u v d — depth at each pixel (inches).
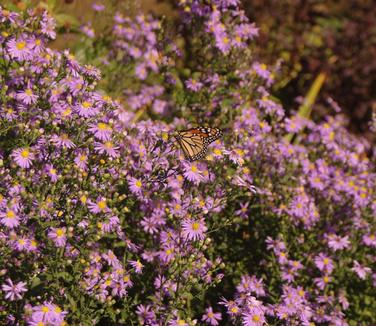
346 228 37.7
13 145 27.5
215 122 38.1
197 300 30.4
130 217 32.2
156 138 30.6
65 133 27.5
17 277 25.8
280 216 36.5
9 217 24.5
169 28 44.1
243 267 35.5
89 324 25.7
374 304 36.8
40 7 40.7
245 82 40.3
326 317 33.3
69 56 29.1
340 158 41.9
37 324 23.5
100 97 28.9
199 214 28.9
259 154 37.9
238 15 41.7
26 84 29.0
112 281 27.5
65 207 26.2
